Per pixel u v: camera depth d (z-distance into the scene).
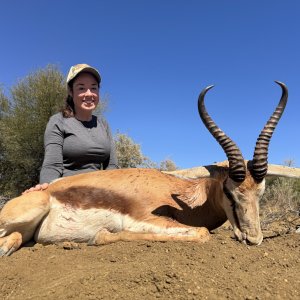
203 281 0.85
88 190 1.28
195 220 1.30
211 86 1.19
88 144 1.46
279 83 1.18
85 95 1.50
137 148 3.87
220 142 1.16
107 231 1.23
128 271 0.89
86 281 0.87
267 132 1.15
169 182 1.33
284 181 2.88
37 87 3.55
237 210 1.14
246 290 0.82
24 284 0.93
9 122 3.57
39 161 3.57
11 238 1.21
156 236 1.14
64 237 1.28
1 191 3.75
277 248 1.08
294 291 0.82
